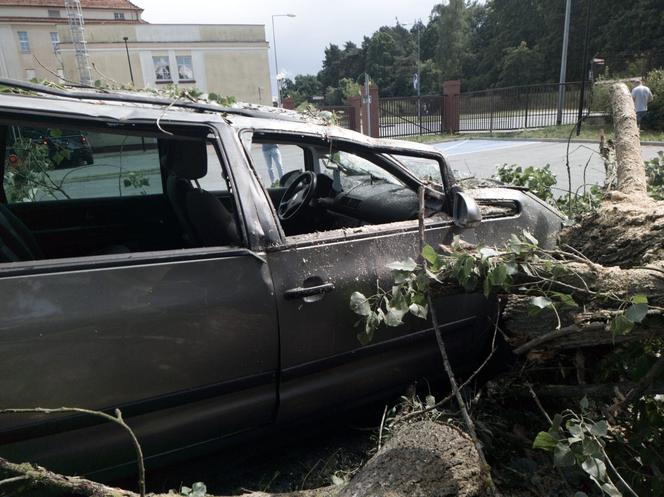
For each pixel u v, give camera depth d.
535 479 1.94
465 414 1.85
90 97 2.19
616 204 2.52
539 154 14.18
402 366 2.39
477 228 2.53
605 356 2.28
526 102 22.17
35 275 1.59
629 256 2.26
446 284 2.13
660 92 16.75
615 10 48.84
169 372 1.78
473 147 17.56
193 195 2.41
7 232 1.99
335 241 2.12
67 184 3.45
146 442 1.83
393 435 1.93
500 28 68.19
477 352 2.69
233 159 2.01
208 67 35.00
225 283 1.85
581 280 1.96
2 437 1.55
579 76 52.94
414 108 22.69
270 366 1.98
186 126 2.00
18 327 1.53
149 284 1.74
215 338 1.84
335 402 2.25
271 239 1.97
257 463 2.38
